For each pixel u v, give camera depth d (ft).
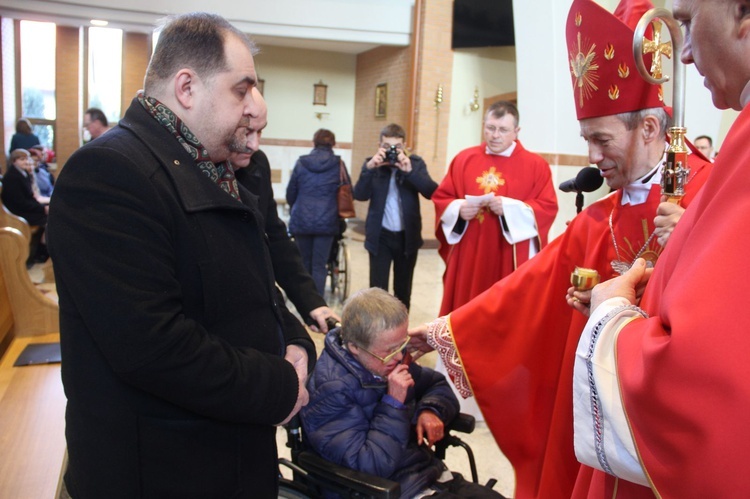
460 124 27.20
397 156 13.23
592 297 3.47
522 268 5.71
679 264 2.60
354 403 5.59
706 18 2.64
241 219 3.67
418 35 26.07
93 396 3.34
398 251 14.16
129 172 3.10
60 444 5.13
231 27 3.55
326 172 16.10
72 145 32.12
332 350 5.75
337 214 16.35
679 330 2.33
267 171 6.31
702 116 15.34
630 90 4.49
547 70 12.86
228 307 3.57
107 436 3.35
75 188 3.07
